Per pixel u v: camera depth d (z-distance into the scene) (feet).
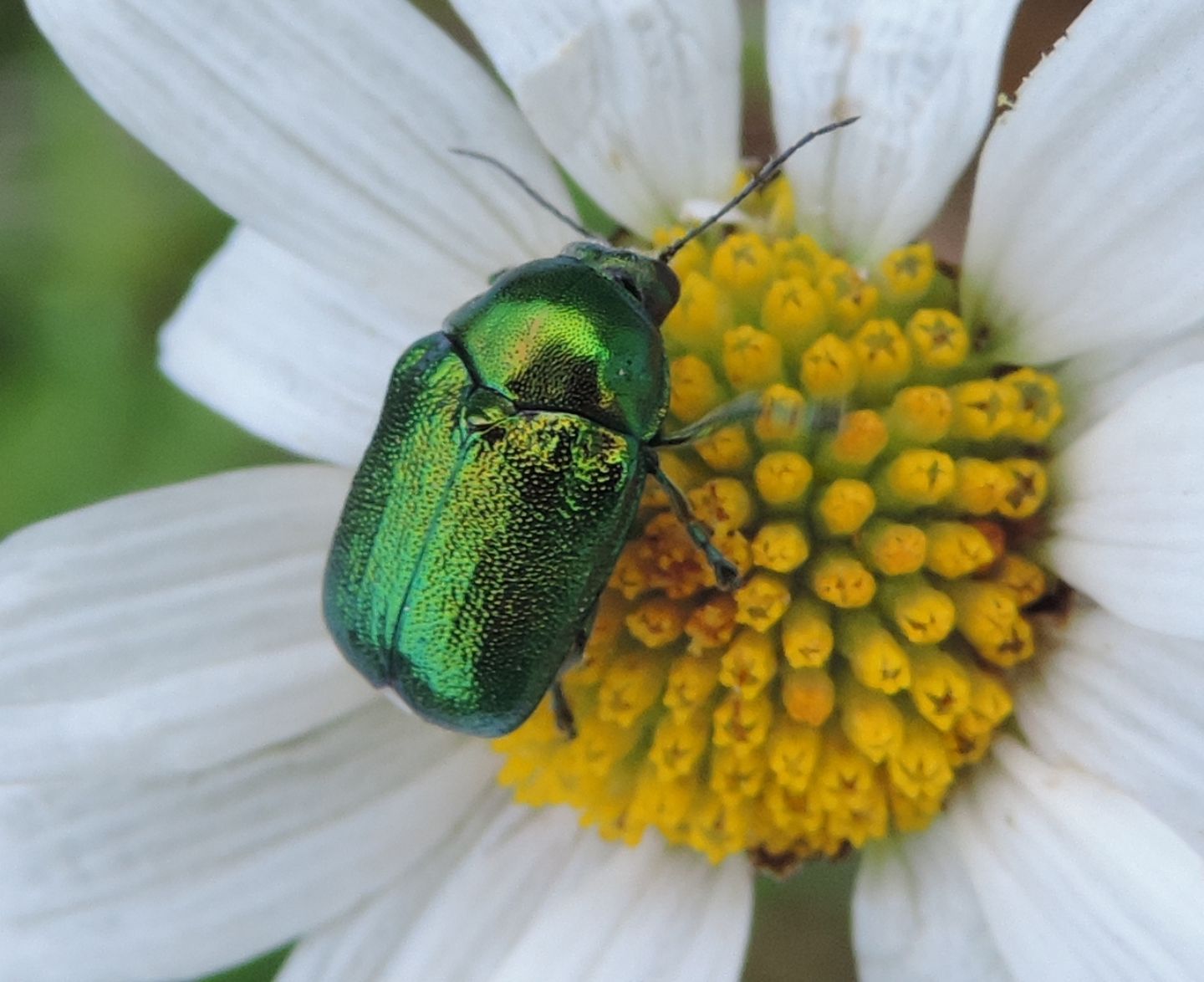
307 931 0.16
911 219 0.15
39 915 0.15
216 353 0.16
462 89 0.15
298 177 0.15
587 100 0.15
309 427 0.16
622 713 0.15
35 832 0.15
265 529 0.15
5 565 0.15
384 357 0.16
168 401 0.19
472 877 0.16
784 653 0.15
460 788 0.16
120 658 0.15
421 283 0.15
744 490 0.15
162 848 0.16
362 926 0.16
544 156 0.15
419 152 0.15
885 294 0.15
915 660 0.15
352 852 0.16
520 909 0.16
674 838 0.15
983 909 0.15
